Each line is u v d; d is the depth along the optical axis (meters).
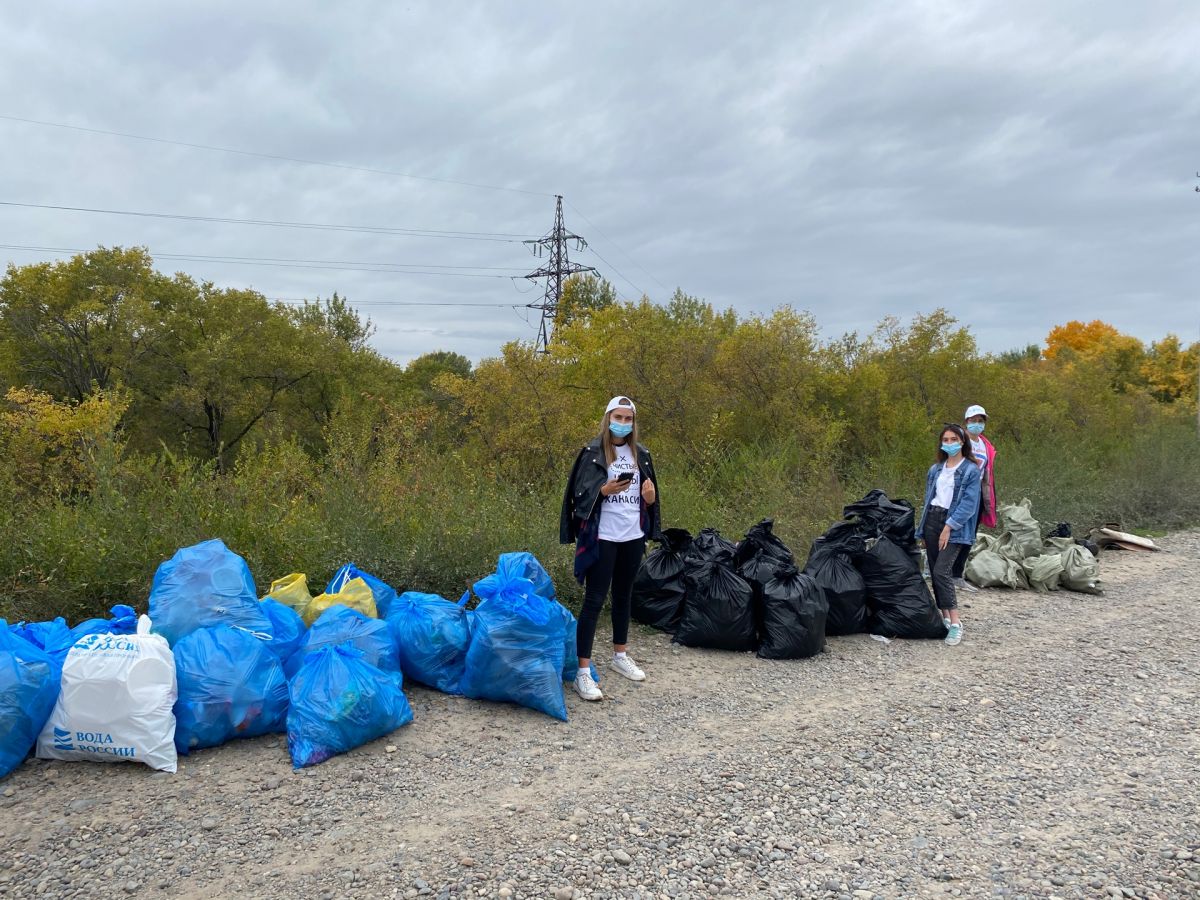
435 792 3.74
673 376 13.29
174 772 3.83
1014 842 3.44
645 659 5.81
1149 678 5.59
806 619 5.86
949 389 16.36
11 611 5.11
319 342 26.78
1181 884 3.13
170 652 4.05
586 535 4.91
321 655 4.30
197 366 24.02
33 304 24.39
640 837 3.39
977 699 5.16
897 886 3.10
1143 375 44.09
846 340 15.74
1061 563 8.27
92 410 8.70
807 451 12.30
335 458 7.19
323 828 3.40
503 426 11.43
